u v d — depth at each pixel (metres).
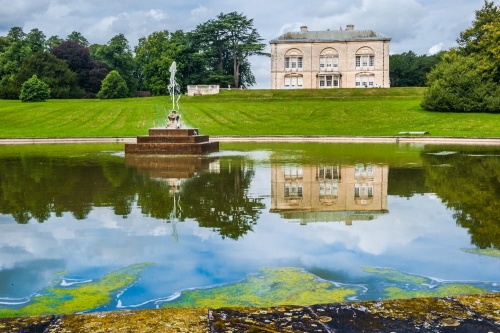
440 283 5.55
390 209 9.66
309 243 7.20
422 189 12.19
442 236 7.56
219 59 113.06
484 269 6.03
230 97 70.75
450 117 48.56
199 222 8.49
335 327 3.06
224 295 5.23
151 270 6.02
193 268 6.09
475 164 18.23
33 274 5.91
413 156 22.16
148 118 51.22
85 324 3.10
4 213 9.34
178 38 107.56
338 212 9.39
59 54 105.50
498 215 9.02
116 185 12.83
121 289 5.43
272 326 3.07
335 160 20.20
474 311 3.29
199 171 16.14
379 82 96.94
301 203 10.30
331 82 98.06
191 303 5.01
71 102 69.62
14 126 47.19
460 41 70.06
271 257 6.53
